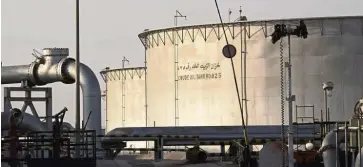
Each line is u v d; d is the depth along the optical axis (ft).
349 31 293.64
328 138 114.62
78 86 134.82
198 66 305.12
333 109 290.97
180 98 311.27
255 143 181.78
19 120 140.36
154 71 324.80
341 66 292.61
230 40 297.53
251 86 293.64
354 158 108.99
